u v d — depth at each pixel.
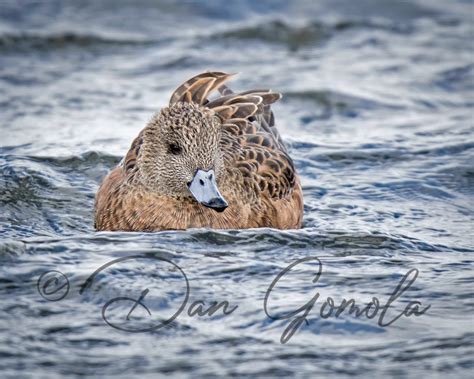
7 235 25.48
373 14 54.00
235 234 25.30
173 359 19.20
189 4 53.75
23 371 18.58
